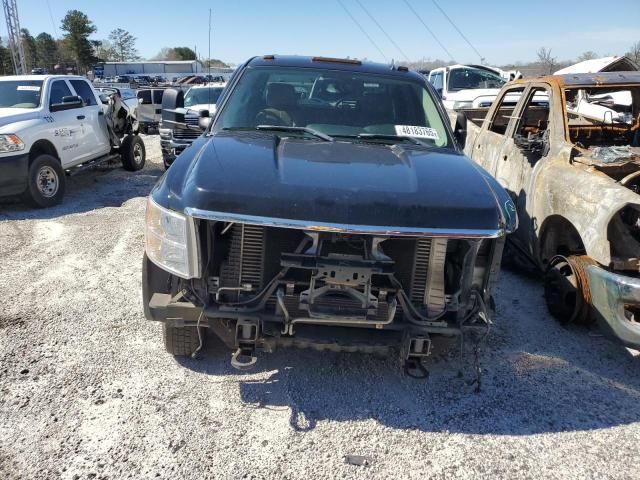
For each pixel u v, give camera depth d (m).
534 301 4.80
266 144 3.27
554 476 2.68
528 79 5.81
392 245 2.91
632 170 4.11
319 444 2.83
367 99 3.98
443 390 3.35
